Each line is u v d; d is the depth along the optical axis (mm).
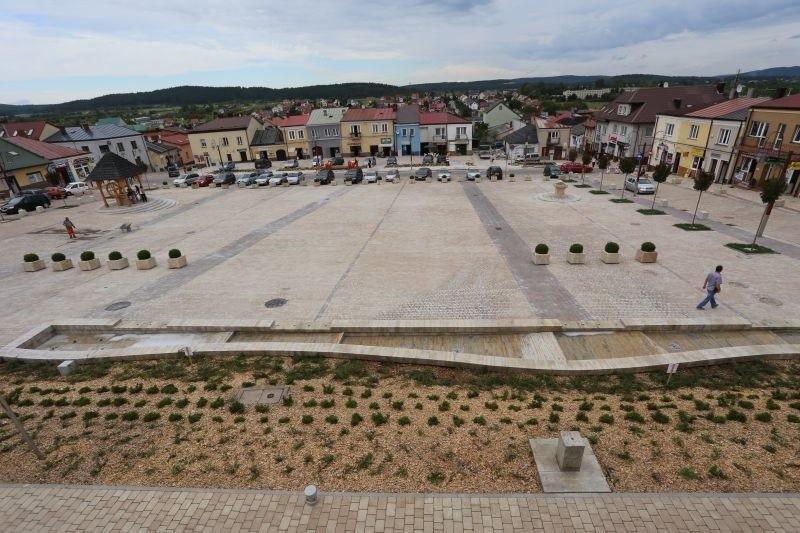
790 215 26578
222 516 6570
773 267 18031
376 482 7094
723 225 24703
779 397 9461
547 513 6418
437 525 6277
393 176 45031
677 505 6465
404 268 19406
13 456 8109
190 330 14289
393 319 14773
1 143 43500
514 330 13555
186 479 7332
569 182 41625
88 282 19219
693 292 15930
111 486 7246
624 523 6227
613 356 12391
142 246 24719
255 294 17234
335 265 20125
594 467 7230
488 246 22016
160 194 43438
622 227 24859
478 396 9984
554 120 76750
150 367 11867
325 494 6859
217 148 71875
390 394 9969
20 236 28078
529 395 10070
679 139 43094
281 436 8352
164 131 82750
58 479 7477
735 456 7402
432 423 8672
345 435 8328
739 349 11555
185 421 8992
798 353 11375
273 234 26031
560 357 12344
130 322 14984
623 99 54969
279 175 48594
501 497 6719
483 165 58656
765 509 6344
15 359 12461
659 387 10320
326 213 31156
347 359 12031
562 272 18234
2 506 6949
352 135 70188
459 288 17047
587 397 9867
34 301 17328
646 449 7660
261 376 10969
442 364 11625
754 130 34438
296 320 14953
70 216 33969
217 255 22375
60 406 9820
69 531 6469
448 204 32656
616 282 17031
